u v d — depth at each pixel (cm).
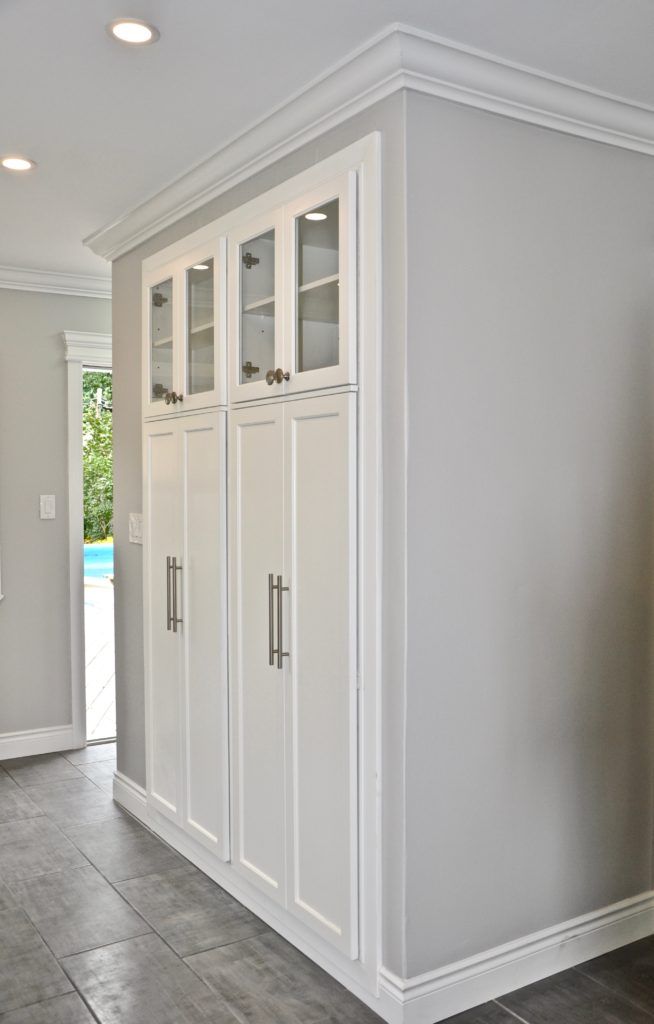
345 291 232
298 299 257
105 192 328
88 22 208
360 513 233
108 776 426
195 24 208
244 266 284
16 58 226
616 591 265
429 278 223
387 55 213
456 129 227
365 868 236
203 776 311
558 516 251
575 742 258
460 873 236
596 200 254
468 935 238
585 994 244
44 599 457
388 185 224
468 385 232
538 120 239
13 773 429
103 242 379
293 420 257
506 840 245
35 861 328
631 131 255
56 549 460
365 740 234
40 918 285
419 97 221
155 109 257
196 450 311
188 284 317
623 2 195
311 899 254
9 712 451
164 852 337
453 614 231
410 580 223
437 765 231
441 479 228
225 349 293
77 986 246
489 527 237
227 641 297
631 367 265
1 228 372
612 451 262
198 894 303
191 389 317
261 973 253
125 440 382
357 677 236
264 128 263
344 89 232
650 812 276
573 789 258
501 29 207
